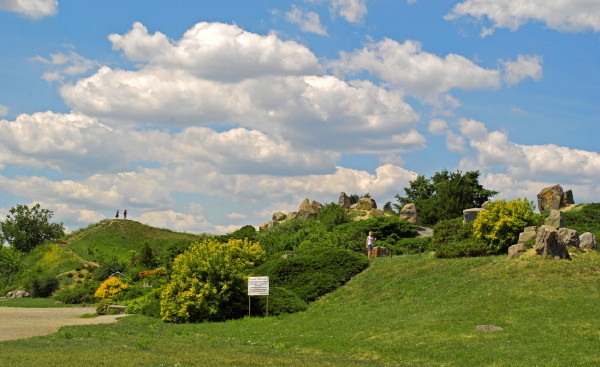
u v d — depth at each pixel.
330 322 25.34
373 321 24.09
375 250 42.94
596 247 30.50
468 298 24.97
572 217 50.25
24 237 77.88
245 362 16.42
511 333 19.05
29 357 15.84
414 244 48.25
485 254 34.06
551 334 18.42
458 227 38.66
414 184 92.69
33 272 64.06
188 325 28.25
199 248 31.34
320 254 37.28
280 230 57.34
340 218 59.09
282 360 17.03
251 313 30.73
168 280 44.31
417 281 30.44
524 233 31.62
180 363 15.77
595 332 18.25
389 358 17.94
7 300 48.75
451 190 69.38
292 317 28.81
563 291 23.72
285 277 35.25
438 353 17.69
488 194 70.56
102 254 74.50
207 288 29.48
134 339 21.47
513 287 25.11
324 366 16.16
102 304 35.81
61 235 82.25
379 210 65.12
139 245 83.12
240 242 42.53
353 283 33.41
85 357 16.12
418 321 22.47
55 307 42.12
